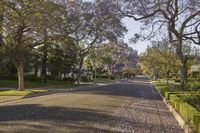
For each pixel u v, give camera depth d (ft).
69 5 150.92
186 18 105.19
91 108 75.66
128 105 85.92
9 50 138.10
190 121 48.14
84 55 228.63
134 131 46.85
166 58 190.70
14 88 166.20
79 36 195.62
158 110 76.69
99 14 98.43
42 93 132.67
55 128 47.67
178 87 116.88
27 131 45.01
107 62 285.84
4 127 48.16
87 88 185.98
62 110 70.59
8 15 126.11
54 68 233.55
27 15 124.77
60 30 135.64
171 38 110.22
